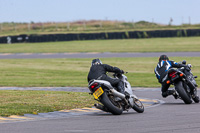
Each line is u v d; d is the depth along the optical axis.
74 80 70.06
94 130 22.66
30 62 112.56
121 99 30.56
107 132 21.92
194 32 191.25
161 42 173.12
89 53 141.50
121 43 175.75
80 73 83.25
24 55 141.00
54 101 38.03
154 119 27.11
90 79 31.42
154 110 33.25
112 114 30.86
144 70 87.12
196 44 160.12
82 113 31.39
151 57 119.00
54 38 190.88
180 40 178.12
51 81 68.25
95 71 31.22
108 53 139.50
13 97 41.38
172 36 191.88
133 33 193.50
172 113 30.42
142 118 27.88
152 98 44.62
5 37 190.25
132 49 150.62
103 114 30.86
